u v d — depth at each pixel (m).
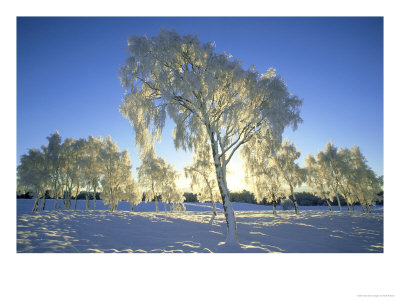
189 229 10.88
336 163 27.09
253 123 8.55
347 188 26.67
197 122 9.02
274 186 22.80
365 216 17.34
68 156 22.02
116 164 25.00
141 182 28.50
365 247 7.88
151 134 9.05
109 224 10.79
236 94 9.23
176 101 8.23
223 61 8.43
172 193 30.41
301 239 9.38
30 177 17.88
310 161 29.72
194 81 7.61
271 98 8.62
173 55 8.24
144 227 10.91
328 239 9.30
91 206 46.59
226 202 8.40
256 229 11.62
